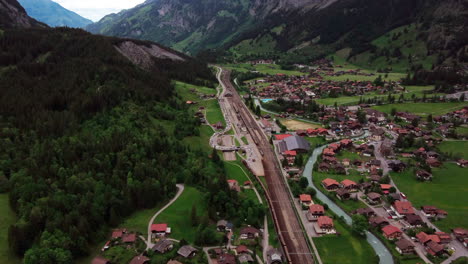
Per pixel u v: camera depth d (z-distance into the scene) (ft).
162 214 439.22
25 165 458.91
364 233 416.87
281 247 400.26
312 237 421.59
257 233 410.72
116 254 361.30
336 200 502.79
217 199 453.99
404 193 517.55
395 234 412.77
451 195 503.20
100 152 509.76
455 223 438.40
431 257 377.30
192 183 516.73
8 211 396.98
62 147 497.46
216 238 396.78
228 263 354.54
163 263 350.43
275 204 498.28
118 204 424.87
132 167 500.74
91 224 387.75
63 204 390.63
